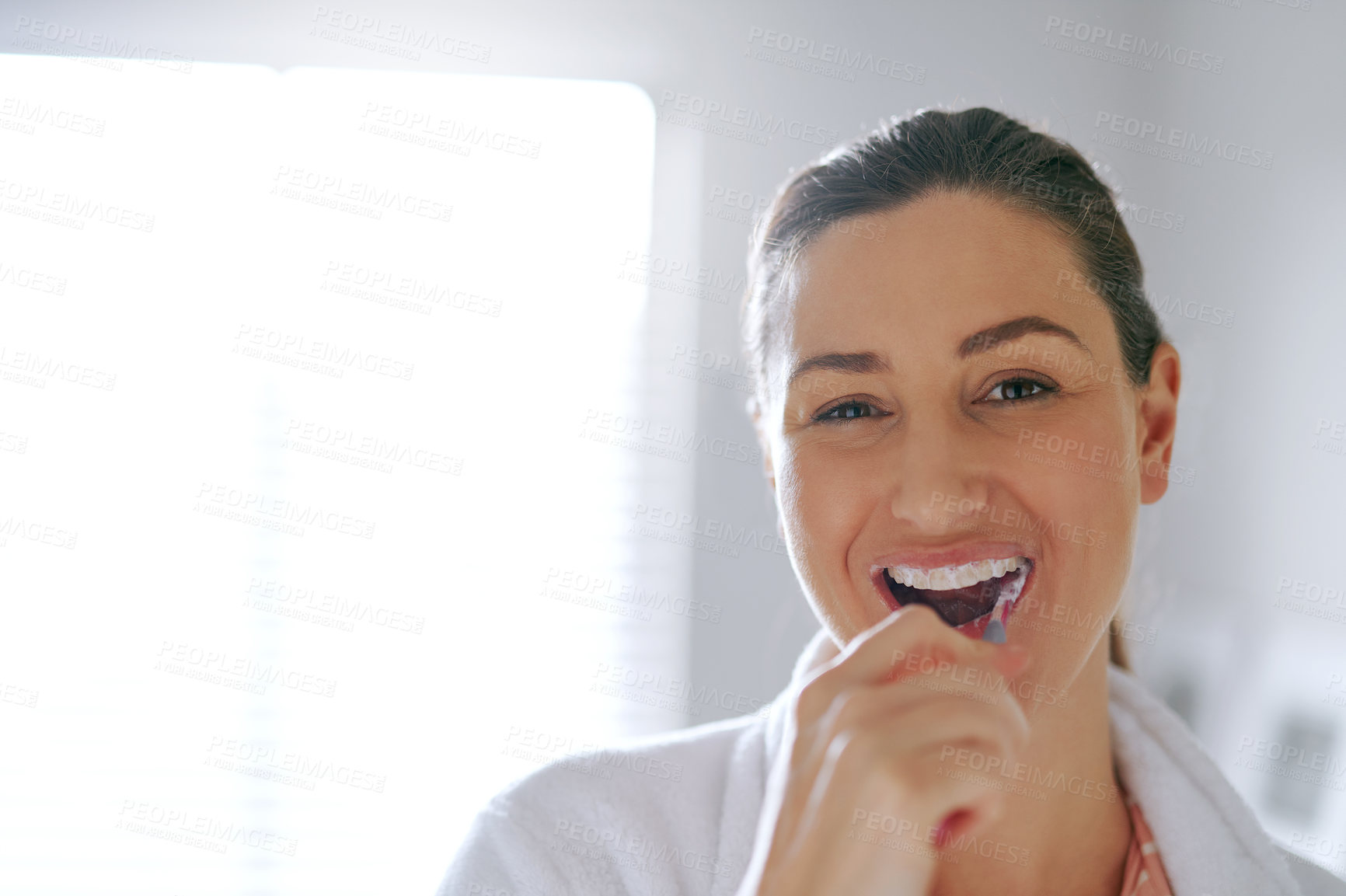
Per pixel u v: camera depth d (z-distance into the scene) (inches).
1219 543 61.6
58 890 68.4
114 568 70.3
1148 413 29.6
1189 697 62.1
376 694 72.6
